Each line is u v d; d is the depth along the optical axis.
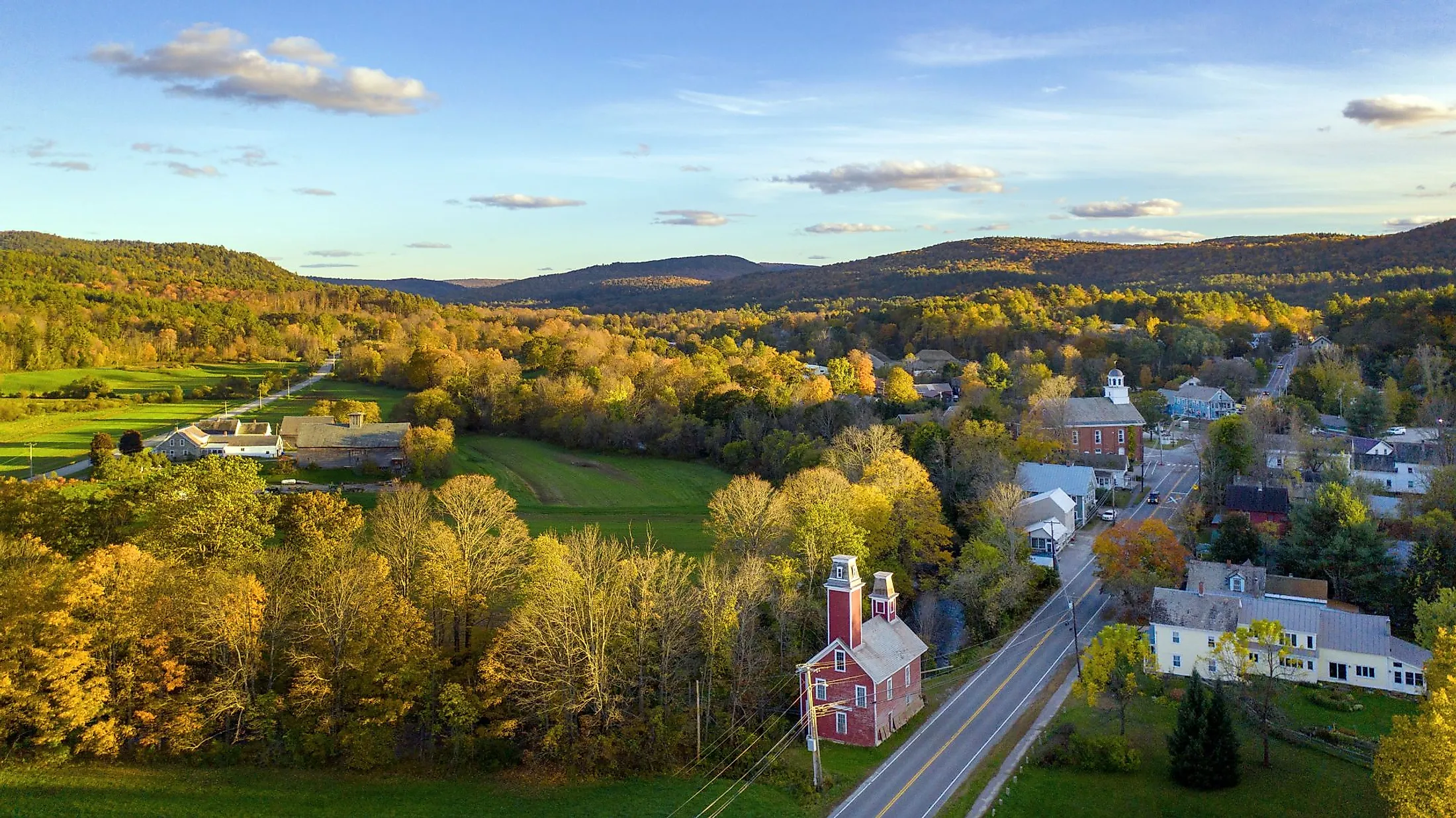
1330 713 73.88
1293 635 80.12
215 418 190.38
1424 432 151.12
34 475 148.12
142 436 177.50
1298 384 193.50
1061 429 147.00
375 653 69.44
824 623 86.06
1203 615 82.12
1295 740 69.69
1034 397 166.88
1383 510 109.94
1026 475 127.75
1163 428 191.38
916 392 197.50
